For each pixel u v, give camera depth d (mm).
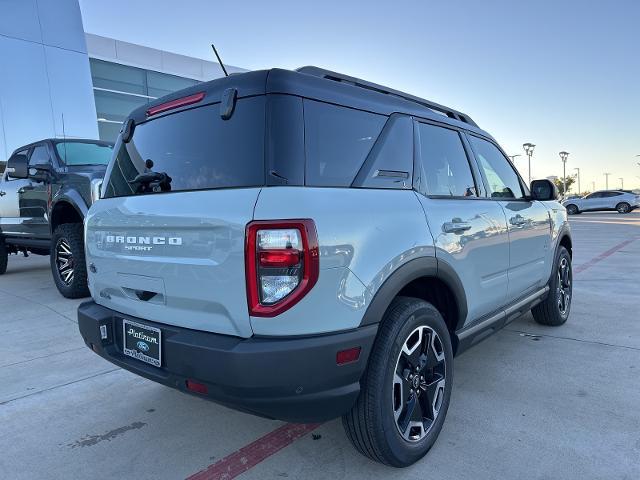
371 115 2551
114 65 19562
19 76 14438
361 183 2357
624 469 2430
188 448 2730
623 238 14117
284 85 2168
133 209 2498
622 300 6035
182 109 2498
